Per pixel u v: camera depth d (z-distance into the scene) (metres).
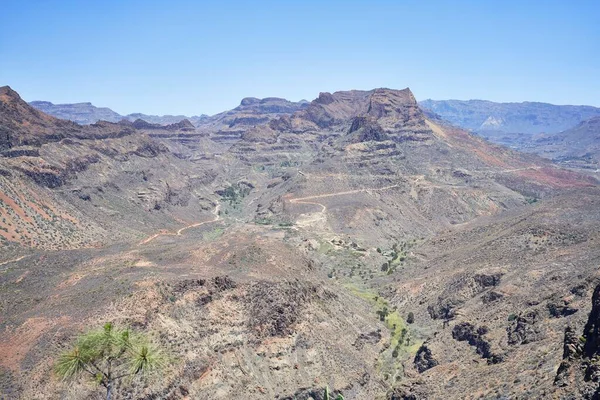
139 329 84.69
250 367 90.44
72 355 31.64
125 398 72.00
